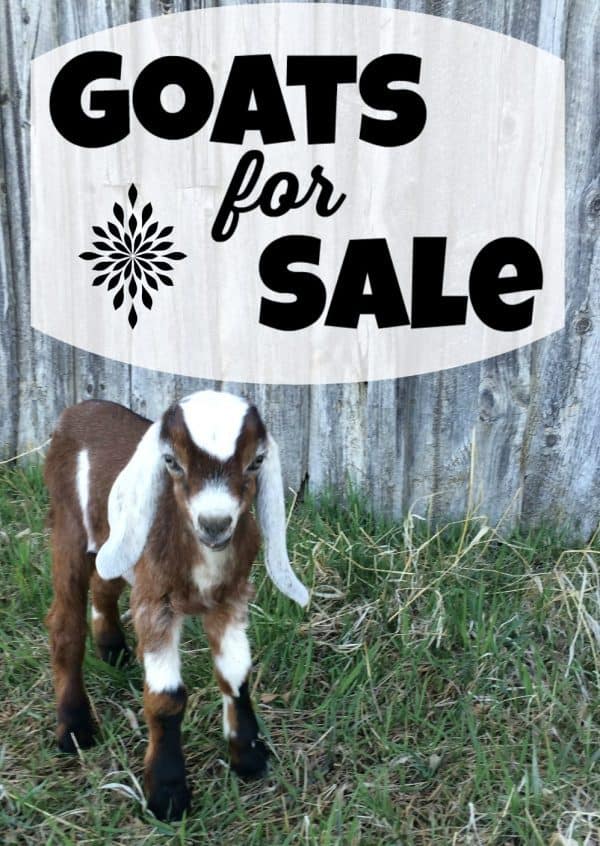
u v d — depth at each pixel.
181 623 0.92
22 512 1.39
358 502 1.39
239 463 0.83
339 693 1.05
